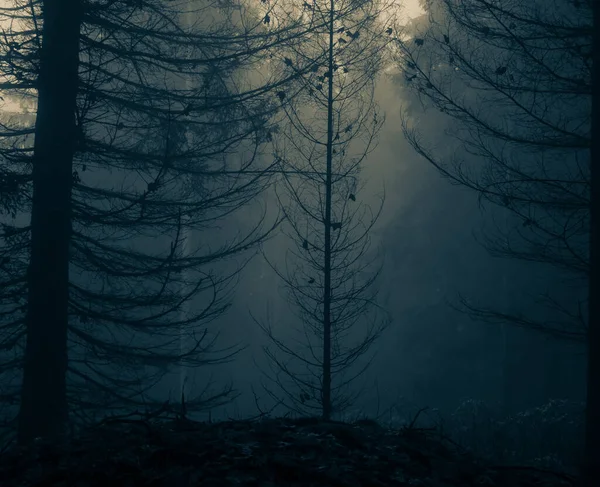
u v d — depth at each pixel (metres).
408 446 4.39
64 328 9.27
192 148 9.92
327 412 11.19
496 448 11.62
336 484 3.65
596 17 8.41
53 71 9.35
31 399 8.96
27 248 9.69
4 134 10.03
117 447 3.90
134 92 9.86
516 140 9.25
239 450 3.88
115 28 9.66
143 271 9.94
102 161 9.91
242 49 10.20
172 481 3.53
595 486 4.38
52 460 3.93
